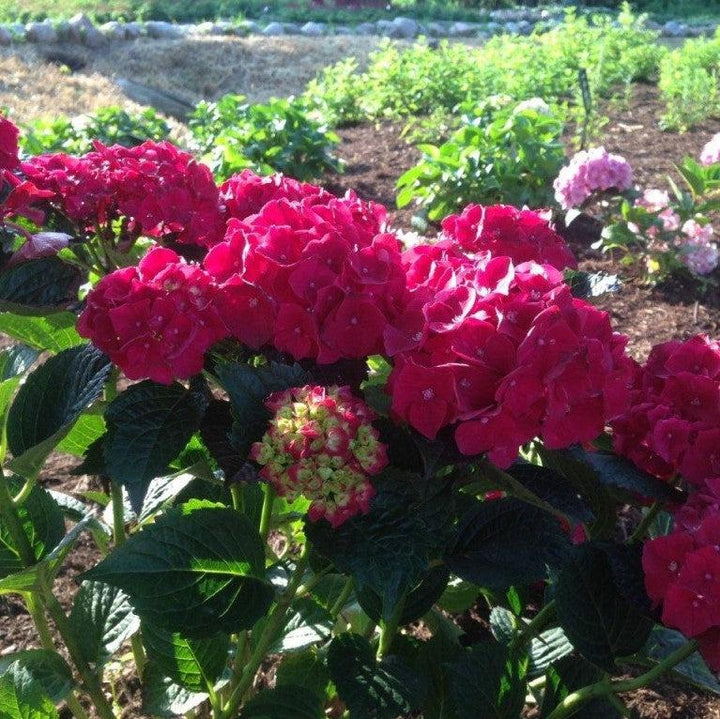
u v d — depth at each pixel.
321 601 0.97
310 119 3.35
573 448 0.78
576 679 0.87
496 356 0.64
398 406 0.65
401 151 3.73
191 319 0.68
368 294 0.68
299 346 0.69
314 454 0.62
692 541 0.71
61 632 0.86
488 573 0.73
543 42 5.57
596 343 0.65
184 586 0.71
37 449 0.71
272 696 0.82
